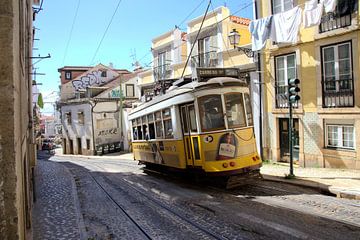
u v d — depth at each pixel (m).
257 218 8.07
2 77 3.53
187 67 24.16
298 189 11.39
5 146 3.53
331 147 14.94
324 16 14.72
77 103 41.19
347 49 14.06
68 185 14.34
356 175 12.84
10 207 3.52
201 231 7.40
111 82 44.75
